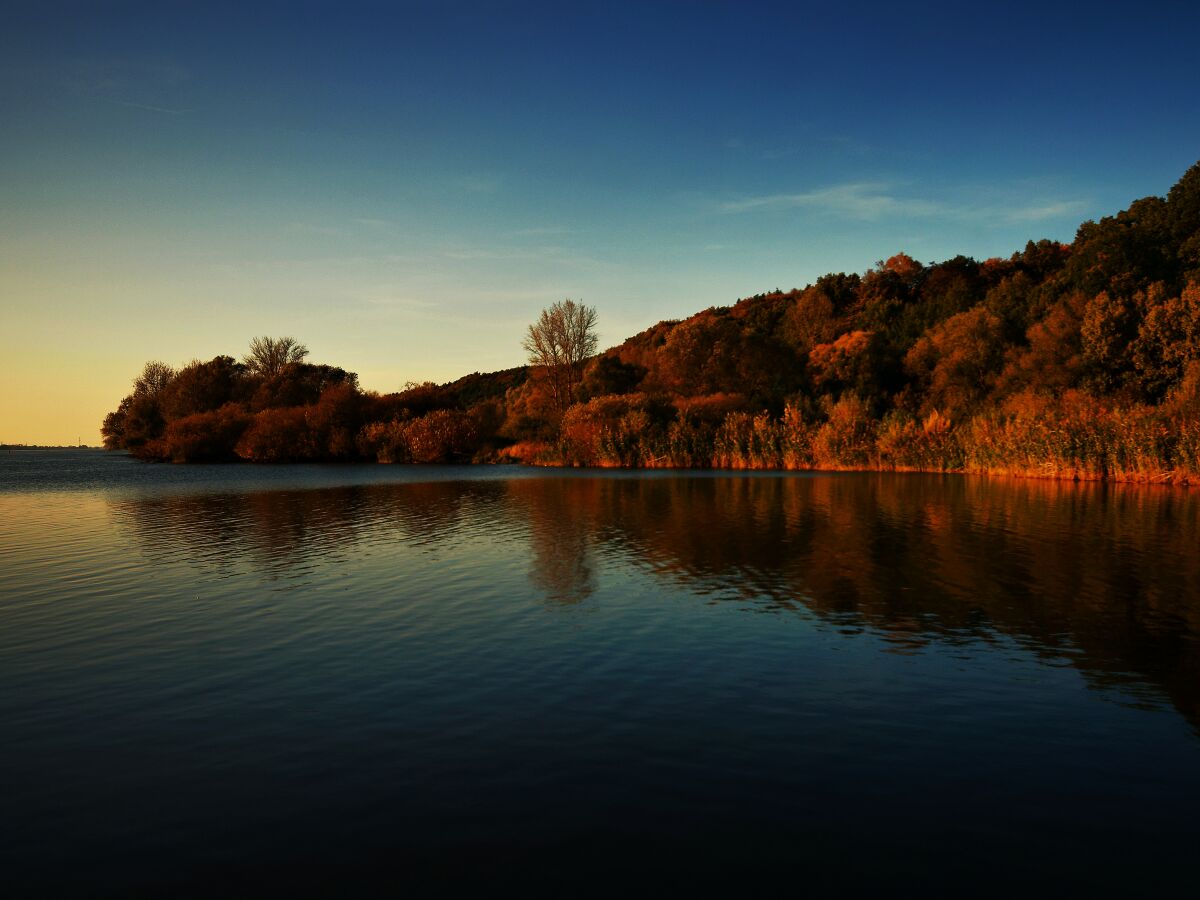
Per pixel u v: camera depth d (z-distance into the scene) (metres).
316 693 7.66
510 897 4.40
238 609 11.08
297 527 20.30
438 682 7.99
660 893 4.44
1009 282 80.25
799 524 20.58
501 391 126.31
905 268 113.31
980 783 5.81
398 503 27.25
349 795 5.58
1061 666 8.56
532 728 6.81
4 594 12.06
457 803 5.47
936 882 4.57
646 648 9.19
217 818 5.27
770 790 5.67
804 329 101.94
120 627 10.09
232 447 69.94
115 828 5.14
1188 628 10.09
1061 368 55.94
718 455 54.00
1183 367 48.44
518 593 12.11
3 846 4.93
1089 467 38.41
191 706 7.31
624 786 5.72
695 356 79.69
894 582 12.97
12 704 7.35
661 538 18.03
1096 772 6.01
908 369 74.19
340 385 71.81
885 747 6.43
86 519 22.47
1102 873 4.68
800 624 10.27
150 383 96.62
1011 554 15.70
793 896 4.43
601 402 60.22
